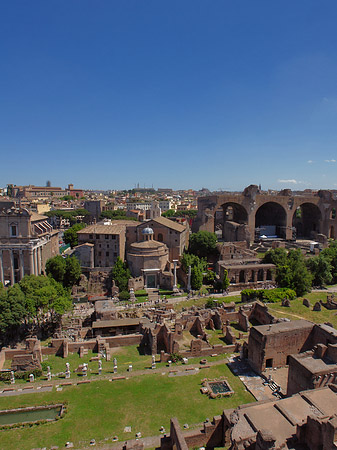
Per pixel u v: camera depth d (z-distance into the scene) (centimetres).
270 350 4872
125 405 4225
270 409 3159
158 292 9106
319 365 3903
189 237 12100
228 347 5669
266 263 10081
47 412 4188
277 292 7794
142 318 6994
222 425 3428
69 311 7731
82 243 10312
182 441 3011
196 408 4119
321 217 15112
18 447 3538
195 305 8100
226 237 15138
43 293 6550
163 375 4953
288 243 13900
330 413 3038
